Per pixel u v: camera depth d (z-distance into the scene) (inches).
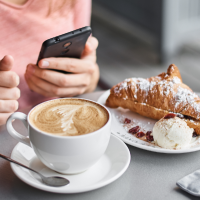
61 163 24.2
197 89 79.4
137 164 25.8
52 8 42.1
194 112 29.7
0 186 24.3
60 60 33.6
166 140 26.9
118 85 32.7
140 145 26.5
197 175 24.3
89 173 24.8
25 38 40.3
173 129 26.9
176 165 25.7
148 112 31.1
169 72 32.6
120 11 129.7
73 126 24.6
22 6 40.3
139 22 118.2
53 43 30.1
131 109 32.0
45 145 23.8
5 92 30.9
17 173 23.7
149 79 32.8
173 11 93.6
